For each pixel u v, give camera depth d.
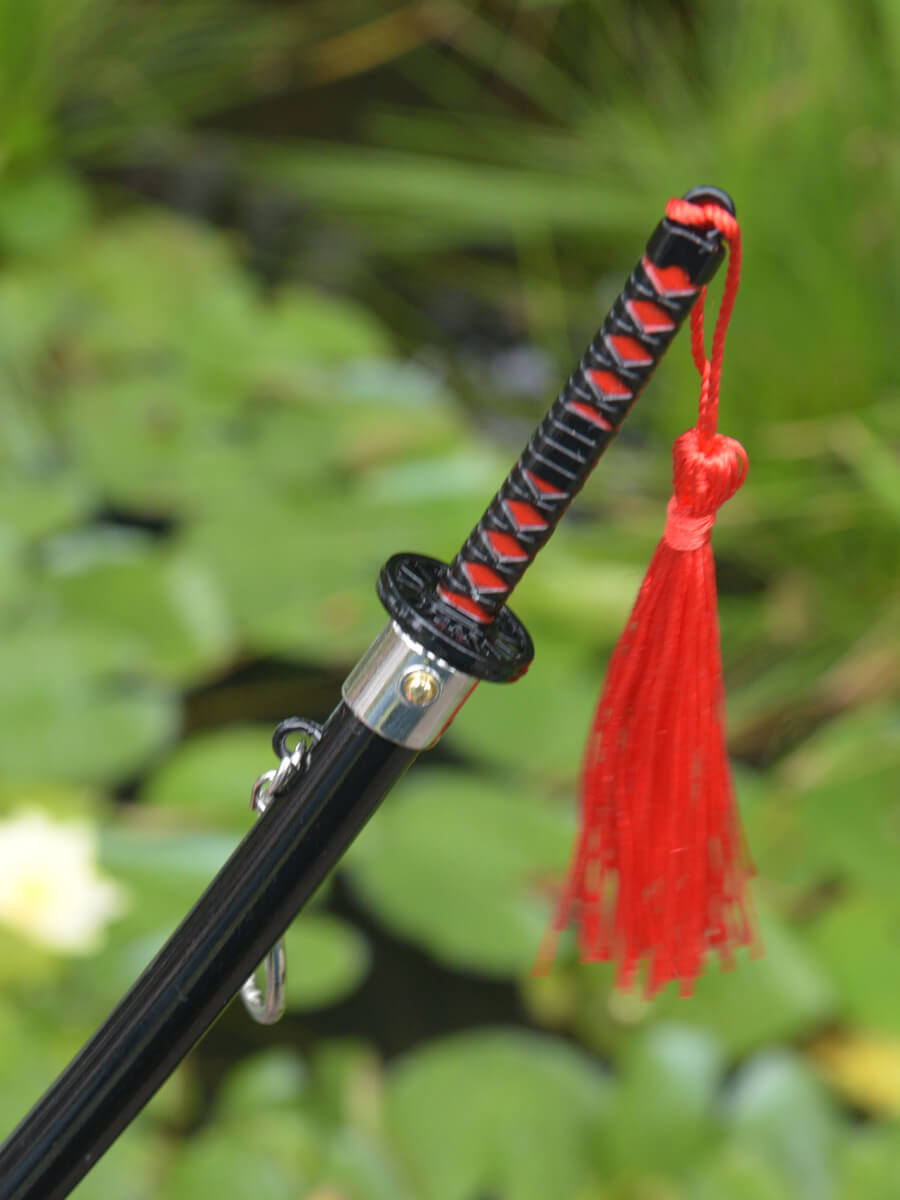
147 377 1.26
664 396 1.21
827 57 1.09
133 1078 0.33
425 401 1.27
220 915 0.33
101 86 1.70
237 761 0.88
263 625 0.99
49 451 1.15
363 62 1.79
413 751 0.32
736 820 0.34
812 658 1.07
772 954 0.77
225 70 1.77
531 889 0.82
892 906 0.80
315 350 1.33
